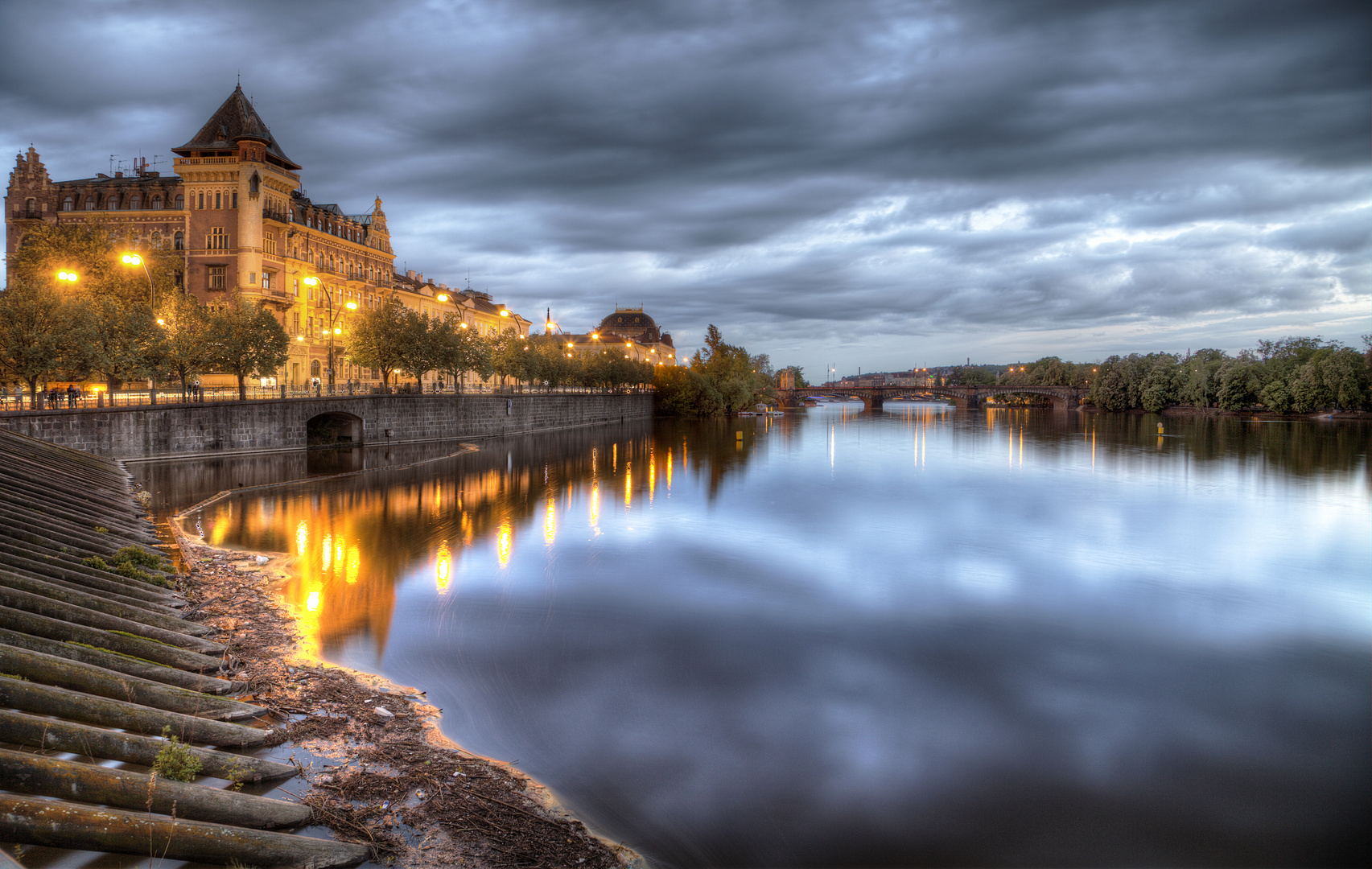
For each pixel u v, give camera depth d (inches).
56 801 322.7
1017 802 466.3
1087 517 1525.6
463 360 3144.7
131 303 2233.0
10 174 3053.6
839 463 2605.8
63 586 609.6
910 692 635.5
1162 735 568.1
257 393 2518.5
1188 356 7445.9
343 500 1542.8
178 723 441.1
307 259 3314.5
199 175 2955.2
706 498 1734.7
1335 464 2546.8
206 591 813.9
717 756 509.0
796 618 832.9
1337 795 484.7
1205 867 410.0
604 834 408.5
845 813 445.7
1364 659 737.0
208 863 330.6
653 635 762.2
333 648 679.7
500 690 604.1
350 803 405.4
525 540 1209.4
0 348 1556.3
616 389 5502.0
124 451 1772.9
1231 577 1054.4
